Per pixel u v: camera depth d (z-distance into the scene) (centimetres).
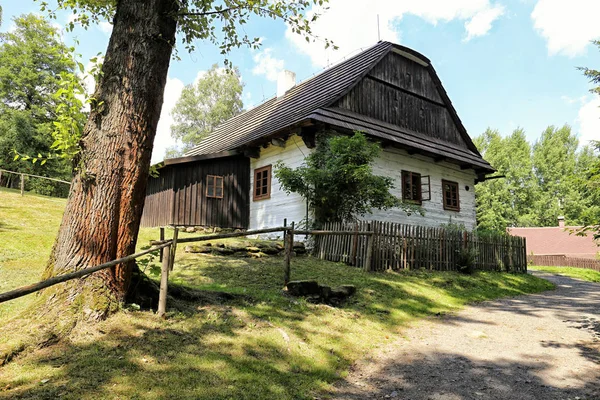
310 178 1021
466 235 1180
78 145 417
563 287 1228
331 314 577
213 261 817
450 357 475
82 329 366
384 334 552
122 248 421
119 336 372
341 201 1035
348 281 765
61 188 3112
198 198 1391
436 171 1554
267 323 488
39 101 3198
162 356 357
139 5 442
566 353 492
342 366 429
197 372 342
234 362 374
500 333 586
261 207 1387
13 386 277
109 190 411
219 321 462
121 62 430
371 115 1391
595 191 675
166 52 465
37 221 1084
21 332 341
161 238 658
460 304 786
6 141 2752
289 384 359
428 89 1691
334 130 1169
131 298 452
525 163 4994
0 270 596
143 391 296
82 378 299
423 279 910
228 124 2209
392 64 1535
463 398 361
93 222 400
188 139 4041
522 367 443
